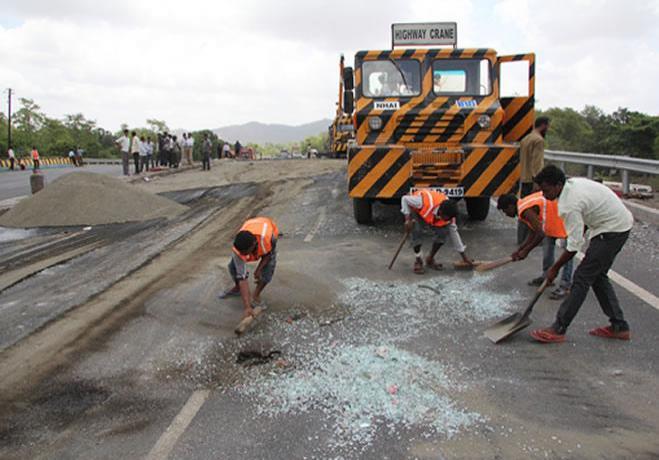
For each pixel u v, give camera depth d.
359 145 8.22
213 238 8.53
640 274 5.98
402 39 8.56
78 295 5.89
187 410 3.54
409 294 5.60
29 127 89.38
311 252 7.29
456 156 7.96
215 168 22.11
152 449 3.14
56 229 10.05
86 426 3.40
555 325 4.41
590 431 3.20
